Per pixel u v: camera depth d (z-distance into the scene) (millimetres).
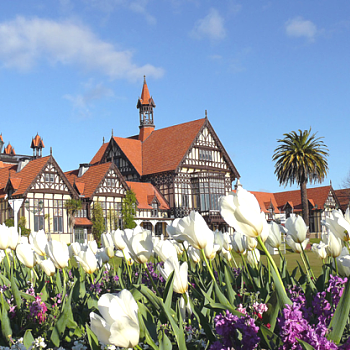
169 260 2625
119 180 50969
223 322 2111
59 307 3646
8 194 45062
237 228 2283
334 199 74625
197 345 2445
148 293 2619
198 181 55188
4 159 92188
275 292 2359
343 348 1930
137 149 61344
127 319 1638
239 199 2264
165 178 54938
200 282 3742
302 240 3590
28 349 2590
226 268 3729
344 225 2715
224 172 59156
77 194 46875
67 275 5398
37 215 44062
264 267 4004
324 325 2039
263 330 2111
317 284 3188
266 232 2445
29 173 45812
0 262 6238
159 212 53219
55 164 45469
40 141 77562
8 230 4824
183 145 56094
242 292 3105
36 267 5797
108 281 5160
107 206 49969
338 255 3277
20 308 3521
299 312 1974
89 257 4277
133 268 5637
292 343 1881
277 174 48500
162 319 2631
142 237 3102
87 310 3344
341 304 2066
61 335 2867
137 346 1829
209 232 2844
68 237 45906
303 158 46656
